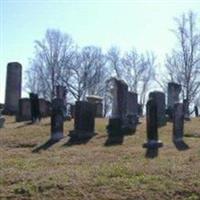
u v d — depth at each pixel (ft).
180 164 52.75
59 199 40.98
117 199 40.91
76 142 73.61
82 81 251.19
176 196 41.50
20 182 45.21
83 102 77.66
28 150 68.95
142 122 93.15
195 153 60.44
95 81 252.21
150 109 67.97
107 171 48.85
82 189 42.86
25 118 107.14
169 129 83.71
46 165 55.42
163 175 46.88
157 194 41.73
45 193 42.14
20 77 134.92
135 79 253.44
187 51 211.82
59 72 247.91
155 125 67.87
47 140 75.77
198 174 46.98
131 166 51.72
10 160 58.85
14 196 41.70
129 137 75.56
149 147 66.23
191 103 211.41
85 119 77.51
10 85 133.69
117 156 60.44
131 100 92.53
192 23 211.82
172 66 382.22
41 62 251.80
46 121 99.09
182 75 210.38
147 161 55.47
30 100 103.65
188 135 79.97
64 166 54.34
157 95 89.61
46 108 116.06
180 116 73.61
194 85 209.97
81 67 253.03
